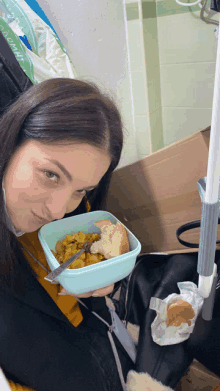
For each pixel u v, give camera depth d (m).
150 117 0.83
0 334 0.49
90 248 0.55
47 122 0.41
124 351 0.62
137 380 0.57
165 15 0.78
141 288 0.69
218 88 0.26
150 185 0.69
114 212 0.78
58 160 0.43
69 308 0.61
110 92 0.53
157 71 0.86
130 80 0.81
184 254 0.74
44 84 0.45
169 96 0.87
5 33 0.64
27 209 0.47
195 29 0.77
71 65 0.82
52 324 0.56
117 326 0.66
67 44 0.82
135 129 0.85
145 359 0.58
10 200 0.47
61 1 0.77
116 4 0.72
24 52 0.67
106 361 0.58
